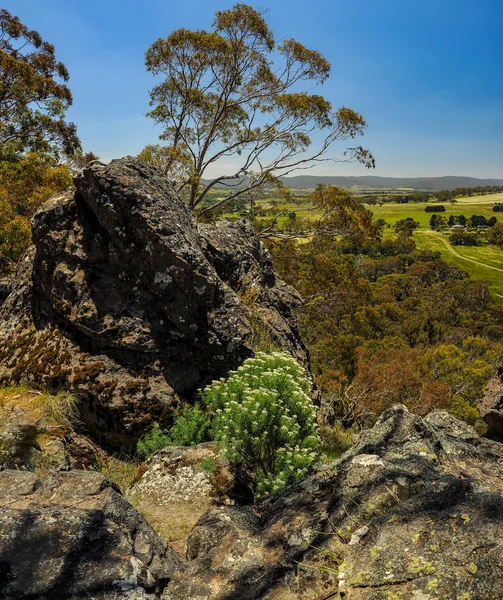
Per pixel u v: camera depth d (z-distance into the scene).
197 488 5.26
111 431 6.91
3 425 6.21
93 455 6.60
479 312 88.38
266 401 4.90
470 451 3.22
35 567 2.32
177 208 8.10
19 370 7.51
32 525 2.62
